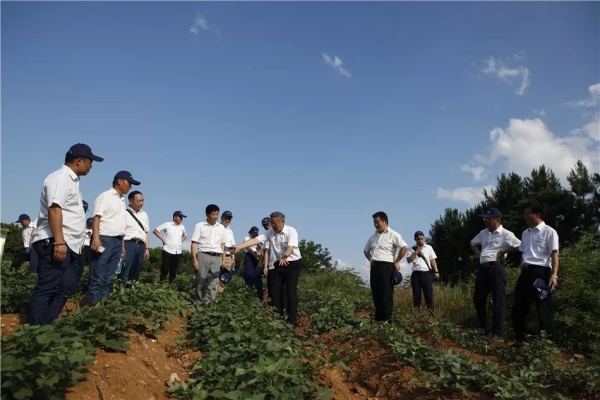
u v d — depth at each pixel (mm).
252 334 5574
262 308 8547
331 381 5387
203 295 9055
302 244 20469
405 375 5664
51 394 3586
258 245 11172
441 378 5043
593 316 7566
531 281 7043
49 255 4977
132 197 8695
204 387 4719
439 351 5957
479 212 21359
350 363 6512
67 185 5047
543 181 20391
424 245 10547
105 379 4285
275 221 8109
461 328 9164
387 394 5535
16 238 16969
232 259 11211
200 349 6316
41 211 5074
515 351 6609
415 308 10117
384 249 8148
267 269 8430
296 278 8086
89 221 10133
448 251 22672
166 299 7418
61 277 5078
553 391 5516
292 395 4059
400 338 6605
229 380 4586
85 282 8969
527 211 7227
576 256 8688
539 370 5707
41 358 3441
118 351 4977
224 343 5977
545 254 7012
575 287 7766
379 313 8172
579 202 18875
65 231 5148
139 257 8805
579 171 19281
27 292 6867
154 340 6191
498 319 7539
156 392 4562
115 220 6871
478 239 8211
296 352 5027
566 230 19062
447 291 11250
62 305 5262
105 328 4969
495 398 4902
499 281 7660
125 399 4164
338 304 9844
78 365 3770
